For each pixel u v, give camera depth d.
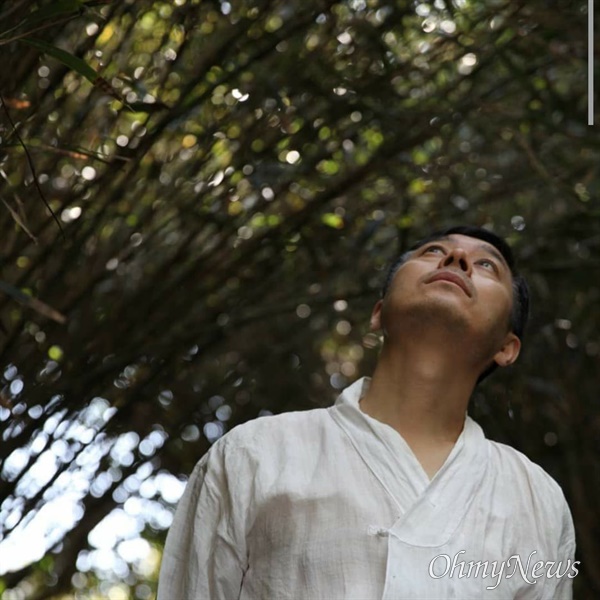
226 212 4.51
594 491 4.95
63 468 4.47
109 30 4.34
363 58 4.53
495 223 5.05
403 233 4.75
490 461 2.64
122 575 6.46
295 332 5.31
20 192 3.90
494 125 4.77
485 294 2.73
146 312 4.49
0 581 5.03
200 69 4.19
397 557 2.42
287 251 4.76
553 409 5.05
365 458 2.55
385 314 2.76
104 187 4.06
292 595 2.43
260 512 2.51
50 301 4.30
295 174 4.52
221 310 4.72
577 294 5.08
